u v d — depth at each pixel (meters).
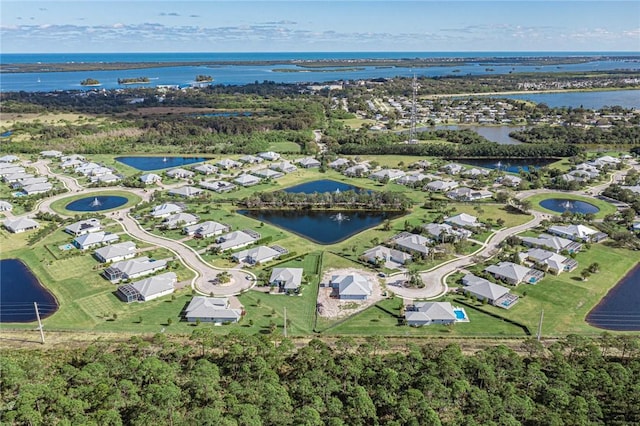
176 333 117.75
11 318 124.38
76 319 123.94
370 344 106.31
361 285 136.88
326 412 88.25
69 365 98.00
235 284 142.25
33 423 82.88
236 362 101.81
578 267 151.88
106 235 172.75
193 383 92.38
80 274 148.75
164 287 136.62
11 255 162.38
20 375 95.06
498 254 158.75
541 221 187.38
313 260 158.00
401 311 126.69
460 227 180.50
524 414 84.62
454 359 97.94
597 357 100.31
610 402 89.94
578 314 125.62
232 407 85.94
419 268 151.25
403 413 84.38
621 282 143.12
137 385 94.62
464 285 139.38
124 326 120.69
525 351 109.00
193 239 175.62
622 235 168.88
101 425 81.50
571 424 81.94
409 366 97.81
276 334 111.50
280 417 84.44
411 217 196.88
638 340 108.50
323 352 101.00
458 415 86.06
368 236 177.25
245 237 170.00
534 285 140.12
